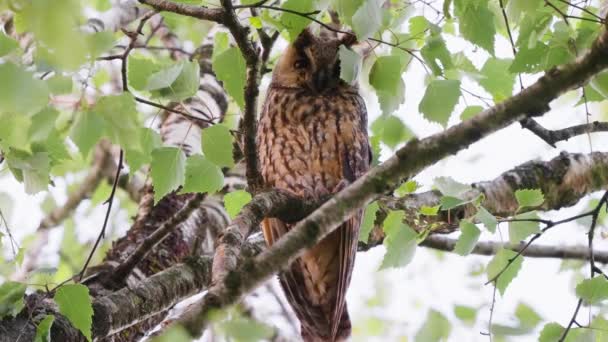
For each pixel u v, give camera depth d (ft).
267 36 24.39
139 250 26.84
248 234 22.61
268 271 20.27
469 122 22.00
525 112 21.80
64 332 22.85
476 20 25.14
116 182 25.17
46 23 12.59
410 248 26.05
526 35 24.95
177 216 26.61
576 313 25.41
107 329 24.30
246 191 30.01
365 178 21.99
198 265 27.96
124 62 23.49
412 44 26.25
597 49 21.20
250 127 24.41
